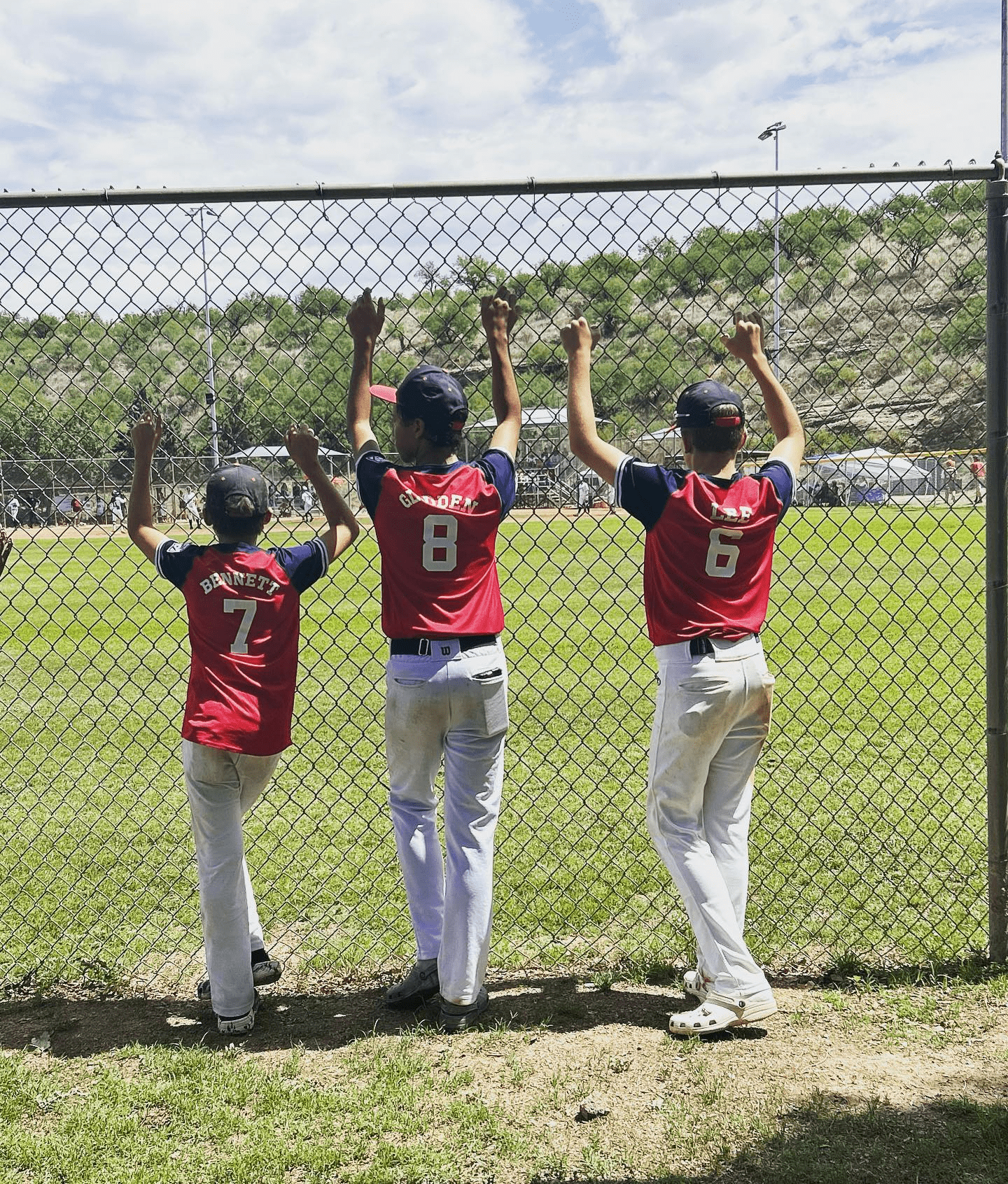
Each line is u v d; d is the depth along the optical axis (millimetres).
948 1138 2506
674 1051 2979
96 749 6938
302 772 6254
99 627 12688
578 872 4641
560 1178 2402
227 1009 3129
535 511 4348
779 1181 2371
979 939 3734
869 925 3924
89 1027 3266
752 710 3074
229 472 3141
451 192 3234
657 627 3074
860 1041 3025
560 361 3770
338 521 3258
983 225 3660
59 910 4352
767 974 3531
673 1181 2377
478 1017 3225
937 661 8938
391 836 5168
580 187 3250
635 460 3062
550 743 6785
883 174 3270
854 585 14234
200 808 3098
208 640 3066
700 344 3902
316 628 12281
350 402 3256
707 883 3070
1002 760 3375
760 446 4336
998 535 3316
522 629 11320
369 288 3250
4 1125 2678
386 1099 2740
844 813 5273
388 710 3088
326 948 3916
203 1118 2686
